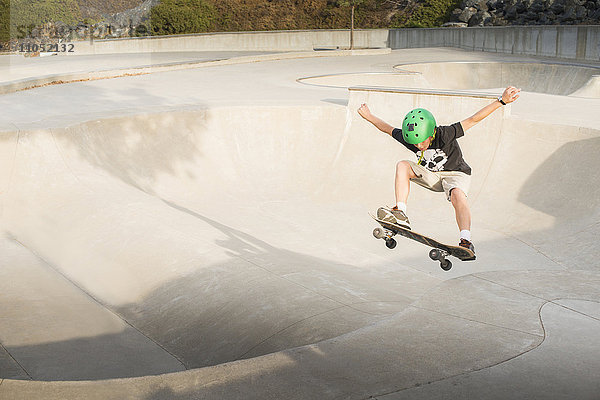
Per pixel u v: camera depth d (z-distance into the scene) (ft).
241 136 53.72
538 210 41.32
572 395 12.46
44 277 28.68
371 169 50.90
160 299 26.45
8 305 25.54
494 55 113.19
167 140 50.72
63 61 103.04
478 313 16.70
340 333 20.27
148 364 21.90
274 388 12.90
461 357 14.11
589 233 37.01
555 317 16.35
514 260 36.99
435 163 17.52
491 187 45.01
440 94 49.83
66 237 33.78
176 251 29.89
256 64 98.58
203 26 133.18
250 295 24.43
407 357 14.16
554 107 53.52
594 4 114.52
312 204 48.49
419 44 126.31
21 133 41.29
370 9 136.36
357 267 36.40
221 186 50.24
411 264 37.04
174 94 65.46
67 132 43.45
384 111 52.80
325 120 54.49
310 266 29.27
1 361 21.16
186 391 12.82
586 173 40.73
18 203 37.78
